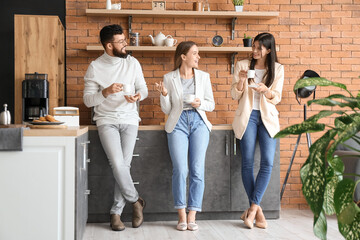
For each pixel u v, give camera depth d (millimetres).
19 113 4035
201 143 3676
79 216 2703
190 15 4473
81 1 4512
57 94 4094
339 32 4734
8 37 4590
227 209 3988
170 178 3924
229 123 4641
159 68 4586
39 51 4062
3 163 2465
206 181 3975
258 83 3734
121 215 3908
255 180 3920
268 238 3326
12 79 4594
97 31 4531
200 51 4477
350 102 1449
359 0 4750
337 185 1382
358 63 4742
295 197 4691
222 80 4641
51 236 2496
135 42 4379
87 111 4508
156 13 4410
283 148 4680
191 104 3643
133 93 3680
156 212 3926
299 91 4480
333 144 1300
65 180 2504
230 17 4582
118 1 4570
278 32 4691
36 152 2479
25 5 4602
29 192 2479
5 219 2469
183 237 3350
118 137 3604
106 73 3658
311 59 4715
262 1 4676
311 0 4715
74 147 2508
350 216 1326
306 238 3334
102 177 3826
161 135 3912
